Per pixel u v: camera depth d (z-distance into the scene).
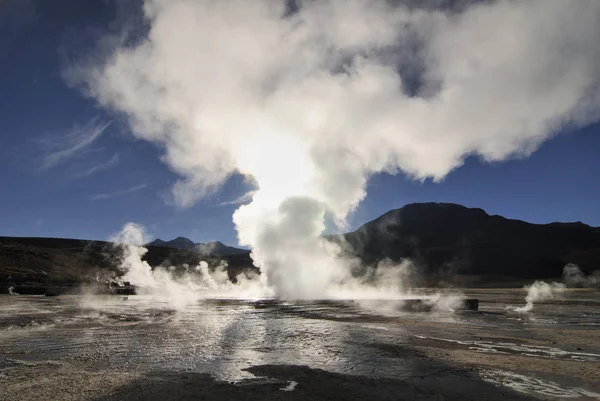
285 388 8.17
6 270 49.44
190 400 7.31
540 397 7.77
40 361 10.37
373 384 8.52
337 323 18.34
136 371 9.36
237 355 11.27
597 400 7.62
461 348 12.59
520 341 13.95
